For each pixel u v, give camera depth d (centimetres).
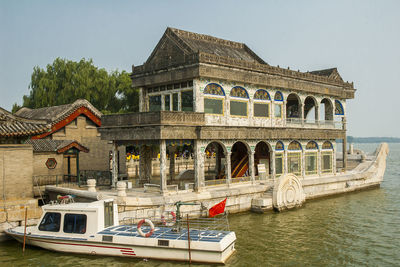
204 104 2880
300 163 3716
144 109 3262
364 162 4731
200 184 2811
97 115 4134
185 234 1959
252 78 3138
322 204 3391
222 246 1838
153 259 1912
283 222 2714
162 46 3216
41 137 3762
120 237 1942
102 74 5322
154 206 2466
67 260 1955
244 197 2977
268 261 1967
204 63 2778
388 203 3447
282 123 3503
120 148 4347
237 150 3703
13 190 2488
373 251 2152
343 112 4297
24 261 1944
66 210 2058
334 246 2223
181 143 2786
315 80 3766
